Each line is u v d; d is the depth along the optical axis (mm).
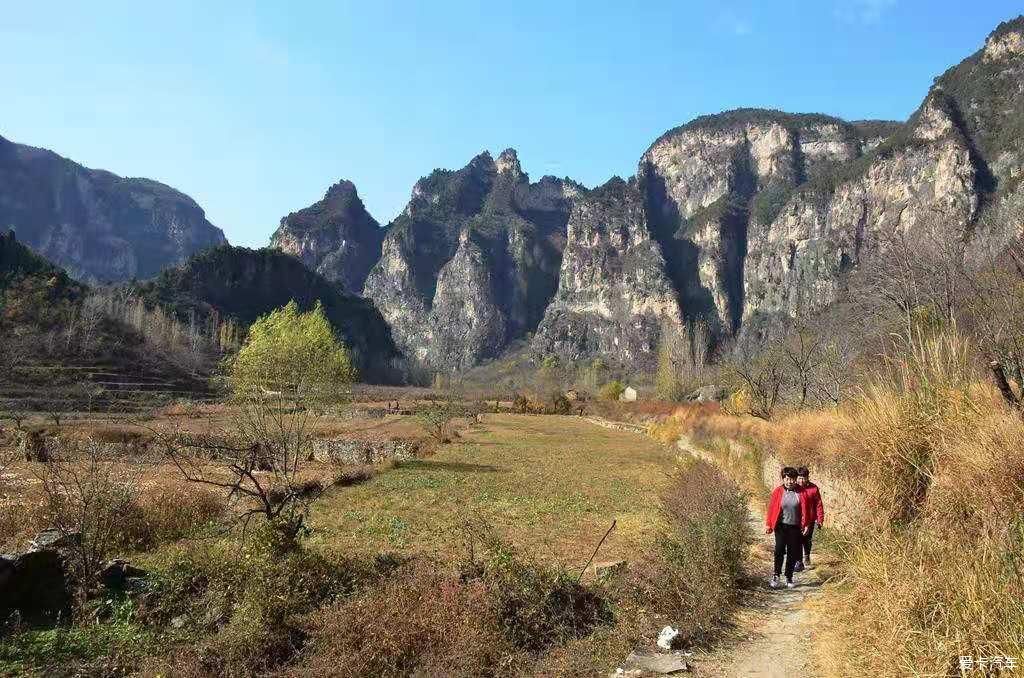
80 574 8430
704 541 9641
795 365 35406
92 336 93562
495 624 7520
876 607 5977
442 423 43094
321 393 27141
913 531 6684
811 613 7957
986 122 151375
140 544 11883
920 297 22750
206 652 6891
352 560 10102
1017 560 4891
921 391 8695
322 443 31750
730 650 7113
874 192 179250
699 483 13805
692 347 102500
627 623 7836
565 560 11469
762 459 20578
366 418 58375
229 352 114062
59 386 71625
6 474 19797
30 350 81875
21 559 8195
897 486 7859
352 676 6492
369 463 29172
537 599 8070
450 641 7113
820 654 6504
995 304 18062
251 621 7328
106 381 79375
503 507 17672
